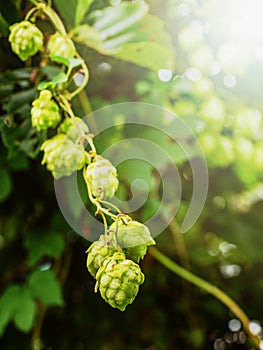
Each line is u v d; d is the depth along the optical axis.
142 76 0.84
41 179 0.85
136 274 0.51
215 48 0.83
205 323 1.12
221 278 1.12
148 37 0.72
